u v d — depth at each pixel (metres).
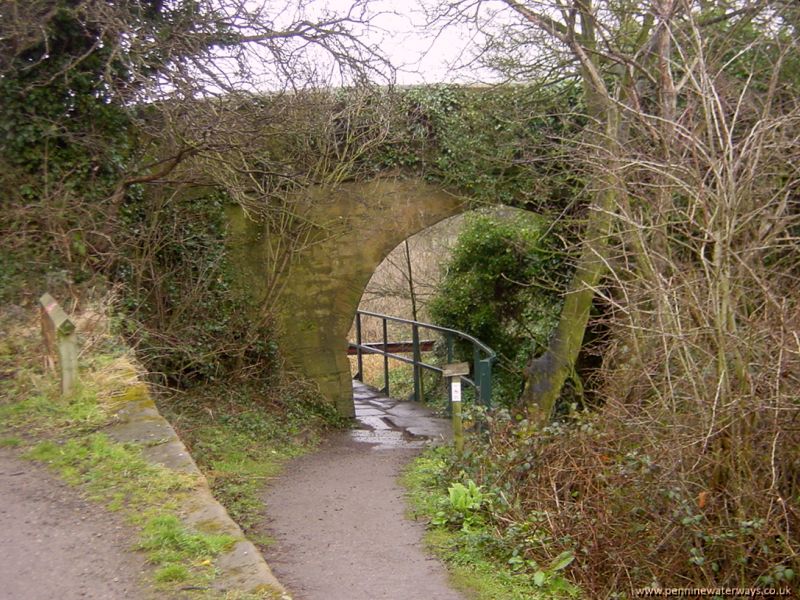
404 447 9.52
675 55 9.62
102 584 3.87
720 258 5.57
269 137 9.77
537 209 12.39
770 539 5.42
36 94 8.73
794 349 5.43
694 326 5.91
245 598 3.70
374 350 15.05
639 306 6.93
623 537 5.64
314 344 11.91
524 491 6.42
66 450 5.48
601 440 6.49
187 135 8.77
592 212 9.04
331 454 9.00
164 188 10.08
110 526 4.46
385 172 12.02
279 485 7.20
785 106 8.00
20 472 5.20
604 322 8.05
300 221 11.36
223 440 8.61
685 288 5.95
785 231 6.34
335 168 11.21
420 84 12.07
